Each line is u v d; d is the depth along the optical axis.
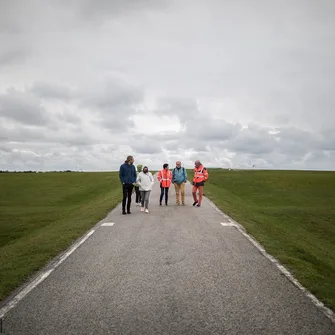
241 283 6.65
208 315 5.18
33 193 41.69
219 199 24.94
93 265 8.01
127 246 9.95
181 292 6.16
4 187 47.47
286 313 5.25
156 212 17.52
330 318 5.09
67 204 33.31
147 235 11.54
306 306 5.52
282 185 48.56
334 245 17.59
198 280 6.83
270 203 33.84
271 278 6.97
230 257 8.66
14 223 22.72
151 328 4.79
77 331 4.72
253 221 15.86
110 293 6.14
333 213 26.78
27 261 8.53
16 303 5.72
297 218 24.69
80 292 6.21
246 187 46.62
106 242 10.58
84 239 11.08
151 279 6.90
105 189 44.47
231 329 4.74
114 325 4.89
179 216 16.03
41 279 6.99
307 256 9.81
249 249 9.58
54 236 12.09
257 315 5.18
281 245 10.49
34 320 5.08
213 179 56.47
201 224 13.77
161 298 5.88
